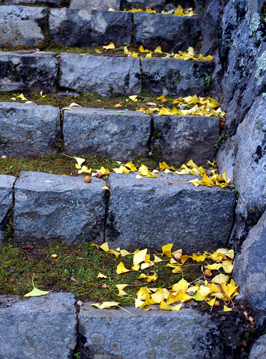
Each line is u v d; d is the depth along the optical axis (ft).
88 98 8.07
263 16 6.15
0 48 8.94
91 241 5.80
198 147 7.18
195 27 9.80
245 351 4.47
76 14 9.21
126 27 9.58
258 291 4.53
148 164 6.94
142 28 9.64
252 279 4.70
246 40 6.72
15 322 4.17
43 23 9.07
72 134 6.75
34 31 9.04
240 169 5.93
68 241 5.73
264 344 4.29
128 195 5.66
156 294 4.80
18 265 5.15
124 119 6.79
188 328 4.38
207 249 5.97
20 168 6.28
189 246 5.93
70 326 4.24
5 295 4.54
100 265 5.41
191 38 9.88
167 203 5.74
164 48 9.93
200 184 6.06
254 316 4.50
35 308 4.30
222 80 7.79
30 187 5.47
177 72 8.45
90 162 6.74
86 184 5.76
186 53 9.57
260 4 6.27
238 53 6.97
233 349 4.43
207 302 4.71
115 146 6.91
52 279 4.95
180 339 4.36
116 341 4.29
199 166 7.18
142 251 5.61
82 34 9.39
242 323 4.49
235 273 5.23
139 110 7.59
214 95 8.28
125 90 8.34
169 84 8.51
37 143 6.70
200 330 4.39
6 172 6.04
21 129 6.59
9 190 5.39
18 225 5.51
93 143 6.84
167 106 8.03
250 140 5.80
